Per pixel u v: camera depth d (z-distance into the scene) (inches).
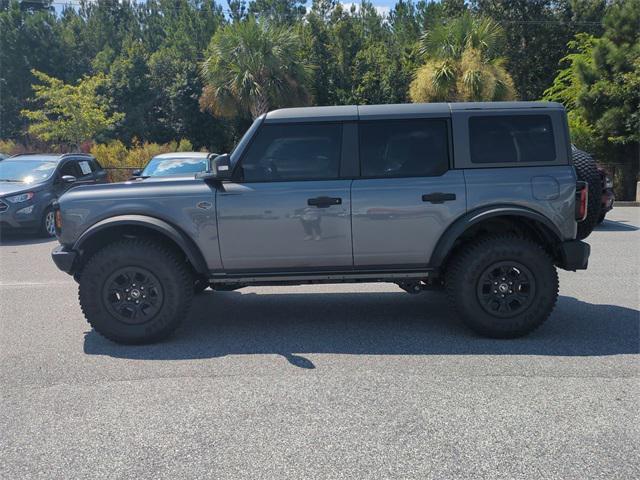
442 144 215.0
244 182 214.2
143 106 1744.6
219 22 2285.9
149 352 205.9
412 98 867.4
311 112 216.4
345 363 191.6
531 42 1406.3
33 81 1907.0
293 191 211.5
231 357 199.3
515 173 212.5
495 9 1365.7
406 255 213.9
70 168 540.1
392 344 210.7
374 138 215.3
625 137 757.9
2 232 476.4
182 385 175.0
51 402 164.7
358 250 213.5
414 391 168.1
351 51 1795.0
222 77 912.3
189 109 1717.5
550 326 229.3
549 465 129.2
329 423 149.1
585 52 933.8
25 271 354.9
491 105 216.7
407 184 211.5
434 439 140.6
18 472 129.3
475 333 220.8
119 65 1737.2
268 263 215.0
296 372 184.2
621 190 788.6
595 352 199.2
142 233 220.4
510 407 157.3
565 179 212.1
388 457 132.7
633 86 734.5
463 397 163.8
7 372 188.2
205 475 126.6
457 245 220.7
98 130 1169.4
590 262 356.8
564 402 160.1
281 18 2181.3
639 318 238.7
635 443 138.3
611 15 780.6
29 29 1911.9
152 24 2691.9
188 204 211.5
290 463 130.6
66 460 133.8
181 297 211.9
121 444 140.4
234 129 1749.5
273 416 153.4
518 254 208.1
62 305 273.0
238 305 271.3
